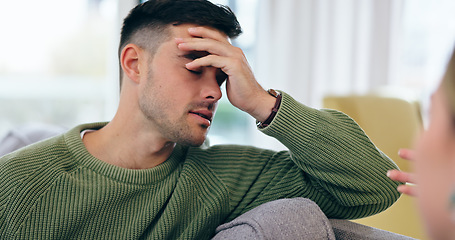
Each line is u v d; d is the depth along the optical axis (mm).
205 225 978
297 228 817
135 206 936
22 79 2805
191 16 920
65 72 2842
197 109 922
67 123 2918
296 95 3012
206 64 899
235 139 3125
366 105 1787
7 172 886
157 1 938
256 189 1041
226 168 1048
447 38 3344
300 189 1010
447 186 305
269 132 958
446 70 312
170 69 907
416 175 335
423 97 2953
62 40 2797
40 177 890
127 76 944
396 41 3227
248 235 802
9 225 862
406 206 1572
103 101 2904
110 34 2594
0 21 2688
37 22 2746
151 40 927
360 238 905
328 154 957
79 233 908
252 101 946
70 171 917
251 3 2947
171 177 977
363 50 3193
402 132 1841
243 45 2973
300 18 2977
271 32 2928
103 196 903
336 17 3102
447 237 306
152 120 924
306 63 3010
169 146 985
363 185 968
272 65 2943
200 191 997
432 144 317
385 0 3176
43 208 880
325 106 1755
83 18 2770
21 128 1410
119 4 2434
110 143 967
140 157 965
